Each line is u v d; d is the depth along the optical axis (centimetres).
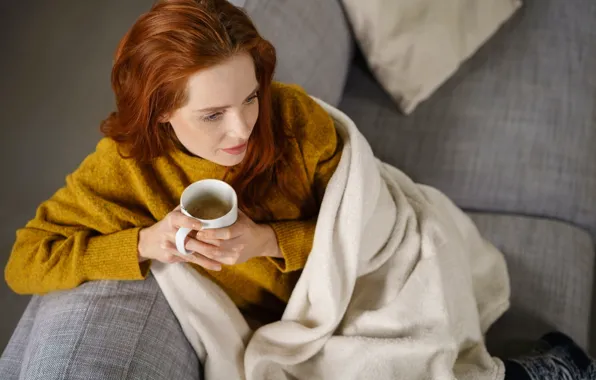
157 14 76
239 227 91
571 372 126
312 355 112
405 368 111
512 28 175
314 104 106
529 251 142
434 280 114
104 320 98
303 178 104
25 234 105
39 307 109
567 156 153
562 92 162
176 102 81
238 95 81
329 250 101
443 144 157
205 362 109
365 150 104
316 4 140
